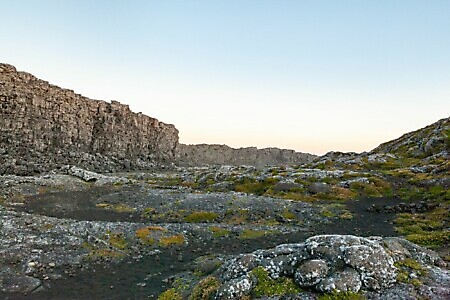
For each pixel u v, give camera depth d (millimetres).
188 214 61906
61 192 86938
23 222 46719
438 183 79500
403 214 62094
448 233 44094
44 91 164375
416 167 101938
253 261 27781
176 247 43938
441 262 29766
